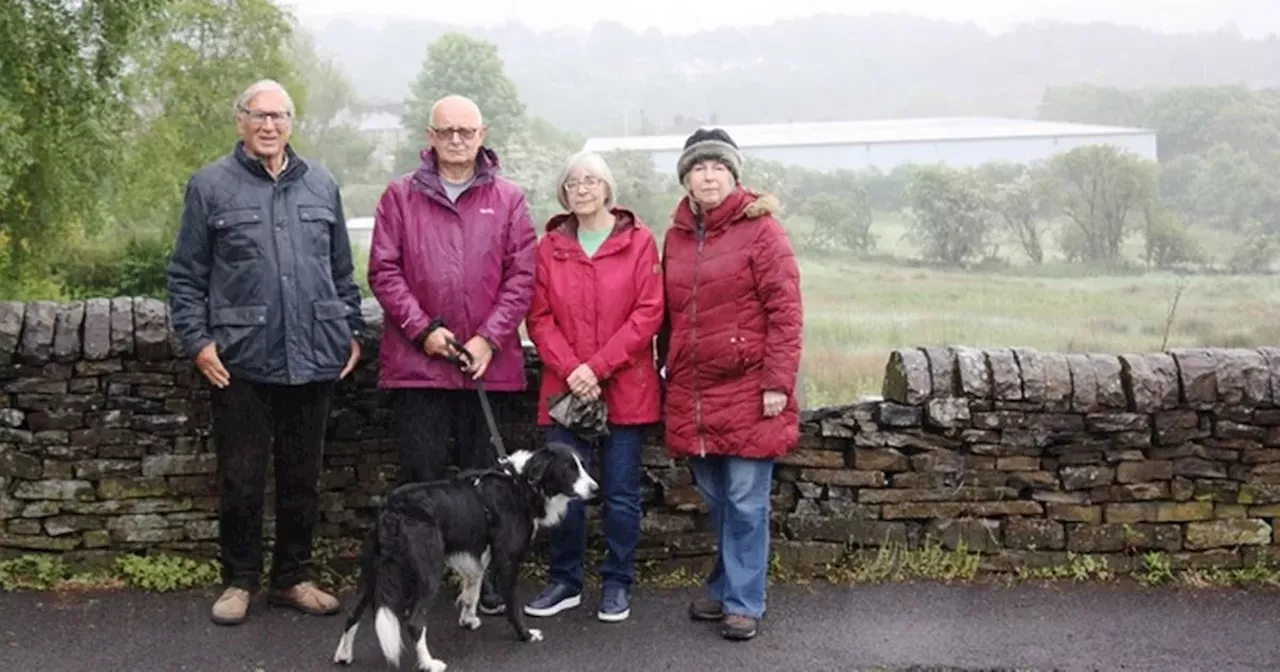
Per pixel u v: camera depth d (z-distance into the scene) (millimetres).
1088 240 35656
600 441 5199
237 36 30734
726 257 4824
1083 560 5586
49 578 5383
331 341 4887
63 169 15055
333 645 4730
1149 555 5578
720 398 4871
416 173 4969
